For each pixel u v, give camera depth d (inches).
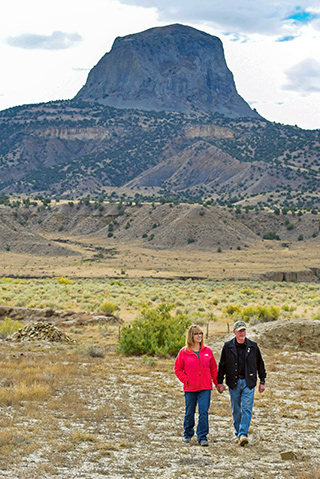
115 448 320.2
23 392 452.1
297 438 360.5
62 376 566.9
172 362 755.4
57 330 992.9
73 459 294.8
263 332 904.9
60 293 2293.3
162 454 313.1
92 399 474.0
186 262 5620.1
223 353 337.4
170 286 3206.2
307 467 289.7
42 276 4333.2
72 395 468.1
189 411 339.0
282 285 3538.4
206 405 335.0
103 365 685.3
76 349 808.3
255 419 422.3
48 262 5698.8
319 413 446.3
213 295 2374.5
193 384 335.0
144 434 357.7
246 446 333.7
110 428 371.6
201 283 3715.6
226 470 283.0
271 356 802.2
